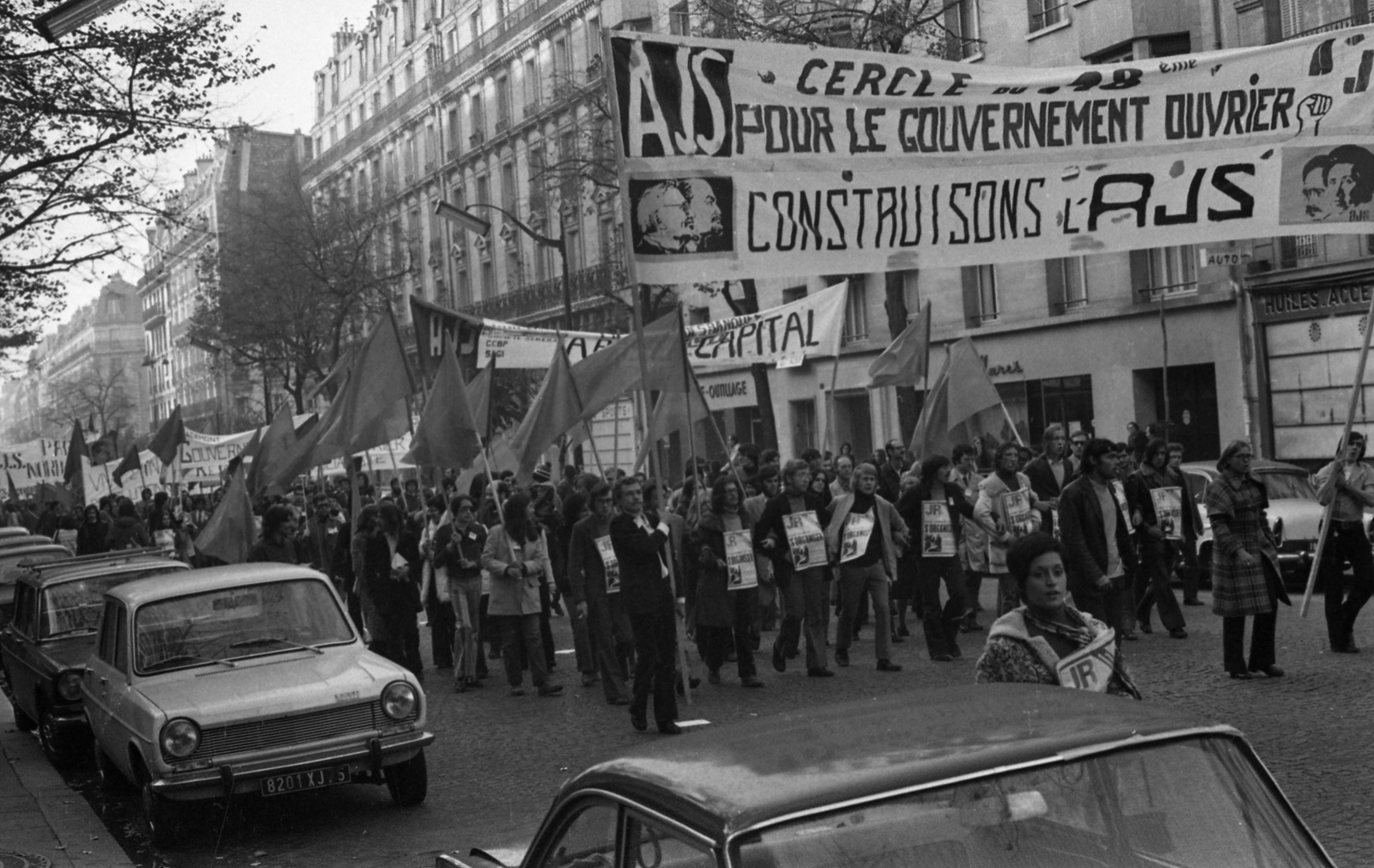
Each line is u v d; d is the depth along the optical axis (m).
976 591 15.64
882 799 2.89
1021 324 32.62
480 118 61.81
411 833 8.76
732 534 12.94
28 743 13.84
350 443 16.94
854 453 40.03
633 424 45.31
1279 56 11.03
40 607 13.09
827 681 13.01
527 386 41.12
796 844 2.80
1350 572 17.22
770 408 33.59
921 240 10.84
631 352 17.55
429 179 66.19
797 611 13.33
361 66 77.75
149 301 134.75
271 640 9.90
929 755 3.04
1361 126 11.06
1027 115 10.88
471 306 62.62
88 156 17.55
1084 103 10.92
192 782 8.56
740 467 18.89
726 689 13.05
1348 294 25.25
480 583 14.63
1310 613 14.79
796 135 10.73
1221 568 11.02
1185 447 29.58
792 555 13.08
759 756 3.17
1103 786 3.04
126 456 34.91
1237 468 11.04
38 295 18.81
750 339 20.47
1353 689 10.24
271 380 68.81
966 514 13.84
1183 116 11.01
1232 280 27.38
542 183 54.97
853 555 13.27
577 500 14.24
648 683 11.32
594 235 51.62
